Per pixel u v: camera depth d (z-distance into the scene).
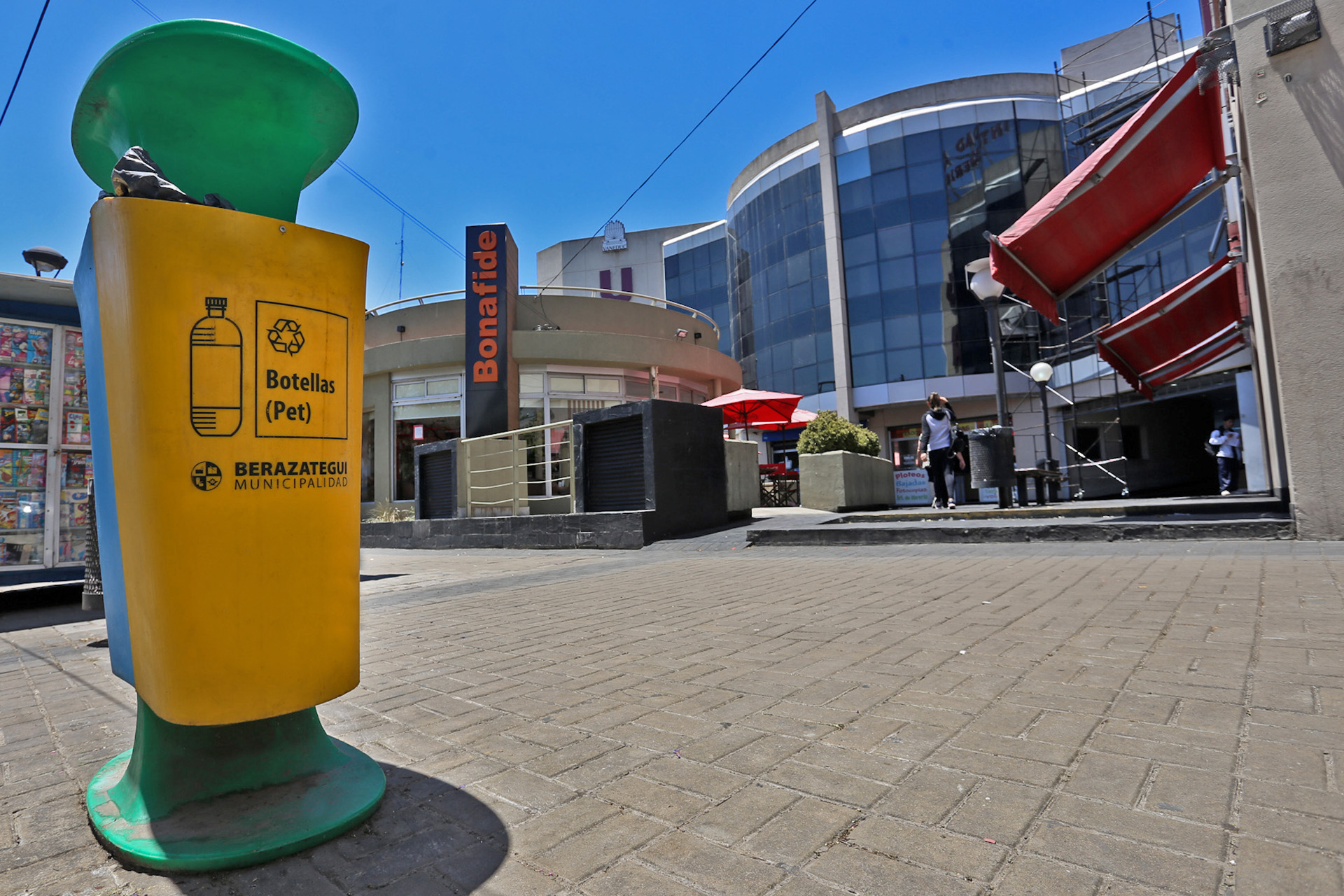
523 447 14.11
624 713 2.67
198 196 2.03
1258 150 6.36
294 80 1.86
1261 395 11.56
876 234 27.97
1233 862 1.45
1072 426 24.70
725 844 1.66
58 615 6.11
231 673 1.59
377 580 7.73
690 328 19.84
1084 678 2.73
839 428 16.50
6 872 1.65
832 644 3.55
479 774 2.16
